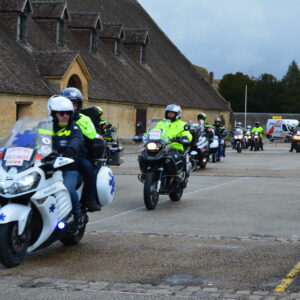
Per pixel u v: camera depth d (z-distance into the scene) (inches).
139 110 2112.5
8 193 301.1
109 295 263.4
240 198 591.2
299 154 1568.7
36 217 320.5
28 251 316.2
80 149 343.6
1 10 1596.9
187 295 262.7
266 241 376.5
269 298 257.6
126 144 1984.5
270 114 5157.5
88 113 621.9
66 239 361.7
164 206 535.8
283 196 606.9
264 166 1044.5
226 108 3075.8
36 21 1825.8
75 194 341.1
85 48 2000.5
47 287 275.7
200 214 488.4
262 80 6166.3
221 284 279.6
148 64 2501.2
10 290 271.3
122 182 741.3
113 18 2513.5
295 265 313.6
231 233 404.2
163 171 528.7
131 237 390.3
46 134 329.1
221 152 1197.7
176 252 345.7
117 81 2020.2
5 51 1481.3
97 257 334.3
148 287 275.1
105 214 488.4
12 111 1395.2
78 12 2039.9
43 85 1530.5
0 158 317.1
